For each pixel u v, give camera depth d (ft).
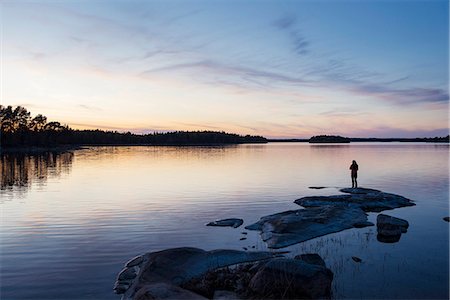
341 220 60.49
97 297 33.76
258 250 47.75
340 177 133.59
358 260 42.70
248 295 32.24
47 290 35.24
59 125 526.16
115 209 75.05
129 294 33.47
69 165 194.29
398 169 165.58
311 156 286.87
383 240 51.67
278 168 172.24
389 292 33.96
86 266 41.68
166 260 38.47
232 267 40.19
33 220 65.00
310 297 31.65
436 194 94.32
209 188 105.60
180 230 58.08
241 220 63.26
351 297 32.86
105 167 180.86
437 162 210.38
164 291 29.40
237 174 144.56
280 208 76.59
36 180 126.41
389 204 77.77
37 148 407.23
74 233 56.13
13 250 47.60
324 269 33.94
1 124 382.01
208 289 34.14
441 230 57.26
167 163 208.95
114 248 48.55
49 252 46.83
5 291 35.04
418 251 46.52
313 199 80.74
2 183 118.52
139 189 104.17
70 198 88.89
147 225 61.36
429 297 32.96
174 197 90.22
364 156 282.36
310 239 52.16
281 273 32.78
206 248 48.73
